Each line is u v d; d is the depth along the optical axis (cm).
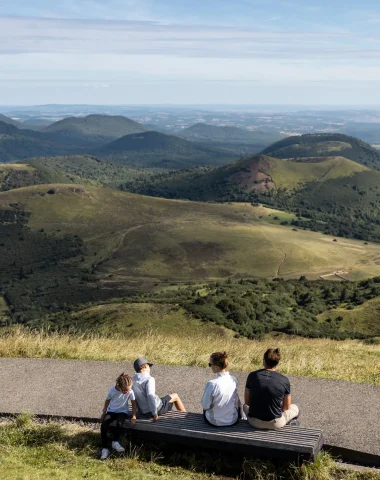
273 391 617
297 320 6738
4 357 1080
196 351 1295
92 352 1174
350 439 673
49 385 898
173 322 6378
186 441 639
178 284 18450
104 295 17738
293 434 616
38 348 1164
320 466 588
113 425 668
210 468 629
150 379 682
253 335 5638
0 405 814
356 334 5606
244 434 617
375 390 853
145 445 671
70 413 779
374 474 593
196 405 801
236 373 975
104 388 880
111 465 629
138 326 6431
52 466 619
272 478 588
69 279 19875
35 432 718
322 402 802
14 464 611
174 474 612
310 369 1095
